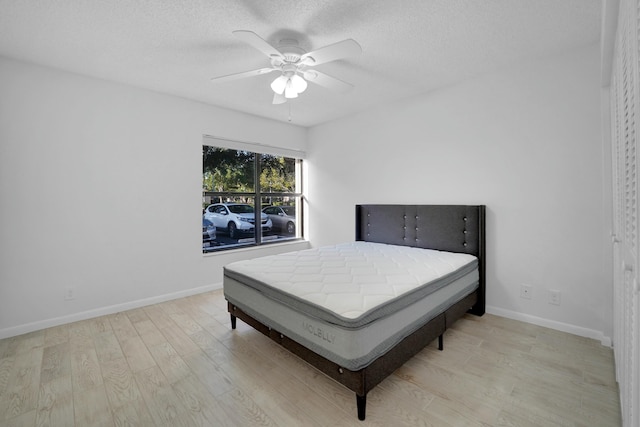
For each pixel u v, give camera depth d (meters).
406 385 1.75
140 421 1.49
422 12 1.83
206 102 3.49
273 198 4.58
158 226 3.19
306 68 2.15
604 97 2.16
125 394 1.69
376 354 1.54
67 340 2.32
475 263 2.65
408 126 3.37
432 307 2.00
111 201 2.88
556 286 2.43
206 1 1.72
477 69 2.64
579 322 2.34
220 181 3.98
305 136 4.68
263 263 2.46
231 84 2.96
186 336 2.40
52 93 2.56
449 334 2.38
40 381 1.80
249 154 4.26
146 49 2.26
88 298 2.77
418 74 2.74
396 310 1.69
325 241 4.45
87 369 1.93
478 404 1.58
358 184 3.95
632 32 0.95
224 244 4.13
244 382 1.80
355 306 1.56
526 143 2.54
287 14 1.84
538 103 2.47
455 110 2.97
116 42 2.16
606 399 1.60
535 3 1.75
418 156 3.29
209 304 3.15
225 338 2.37
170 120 3.25
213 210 4.02
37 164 2.50
